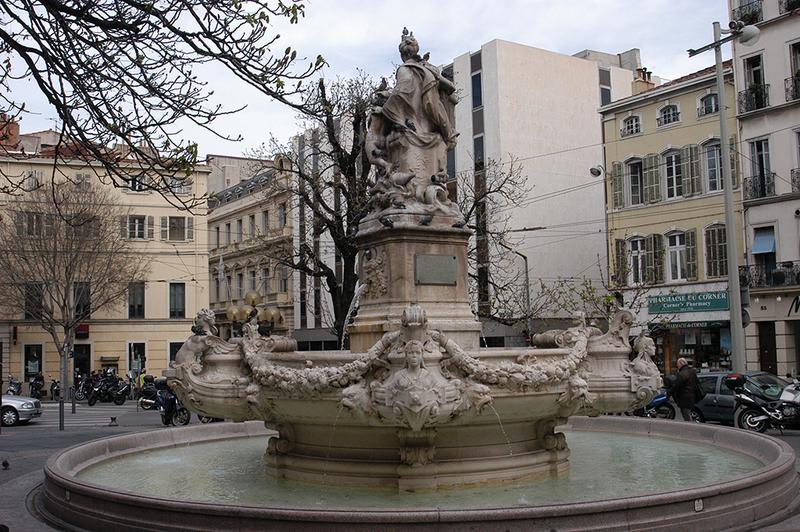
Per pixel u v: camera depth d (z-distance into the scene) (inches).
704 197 1368.1
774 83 1279.5
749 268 1280.8
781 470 293.9
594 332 369.4
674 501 245.4
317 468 337.1
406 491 313.3
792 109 1251.2
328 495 310.8
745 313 801.6
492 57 1638.8
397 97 386.3
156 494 316.2
